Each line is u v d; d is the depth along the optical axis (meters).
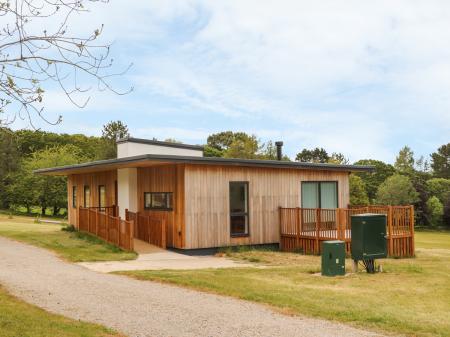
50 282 11.51
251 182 19.47
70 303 9.34
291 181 20.53
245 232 19.36
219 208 18.64
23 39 5.87
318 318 8.38
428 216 62.72
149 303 9.39
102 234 20.03
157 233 19.05
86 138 76.50
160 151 24.02
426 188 65.12
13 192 50.50
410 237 18.73
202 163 17.81
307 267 14.55
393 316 8.46
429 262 16.45
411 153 88.88
